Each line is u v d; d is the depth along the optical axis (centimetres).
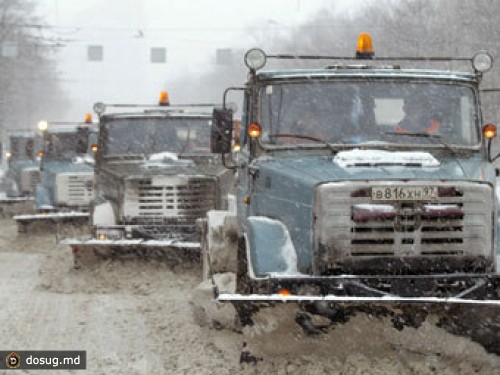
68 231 1644
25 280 1183
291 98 744
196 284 1110
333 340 649
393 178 645
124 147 1281
